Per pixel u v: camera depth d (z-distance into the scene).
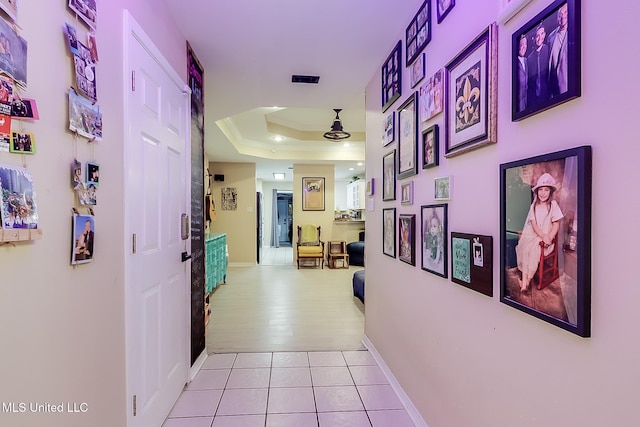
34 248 0.85
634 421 0.67
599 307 0.75
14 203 0.77
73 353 1.02
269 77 2.73
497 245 1.13
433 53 1.60
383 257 2.40
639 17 0.67
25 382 0.82
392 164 2.18
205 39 2.16
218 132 4.52
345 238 7.53
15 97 0.78
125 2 1.35
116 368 1.28
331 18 1.92
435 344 1.58
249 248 7.34
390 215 2.22
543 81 0.90
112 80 1.25
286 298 4.50
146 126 1.55
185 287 2.13
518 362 1.02
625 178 0.69
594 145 0.76
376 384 2.21
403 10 1.84
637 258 0.67
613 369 0.72
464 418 1.33
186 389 2.12
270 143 6.31
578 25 0.80
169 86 1.86
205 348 2.63
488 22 1.17
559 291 0.85
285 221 12.77
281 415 1.86
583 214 0.78
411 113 1.85
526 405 0.99
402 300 2.02
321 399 2.02
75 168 1.02
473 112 1.25
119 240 1.30
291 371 2.38
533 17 0.95
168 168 1.84
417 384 1.78
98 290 1.16
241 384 2.19
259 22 1.97
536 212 0.93
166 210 1.81
